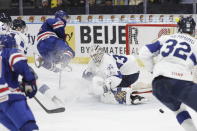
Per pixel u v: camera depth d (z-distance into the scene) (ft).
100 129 37.01
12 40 28.22
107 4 80.48
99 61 46.24
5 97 26.84
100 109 44.47
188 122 31.24
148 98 49.08
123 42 73.61
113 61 46.11
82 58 76.89
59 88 53.36
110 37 74.43
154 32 67.05
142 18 75.15
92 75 48.37
